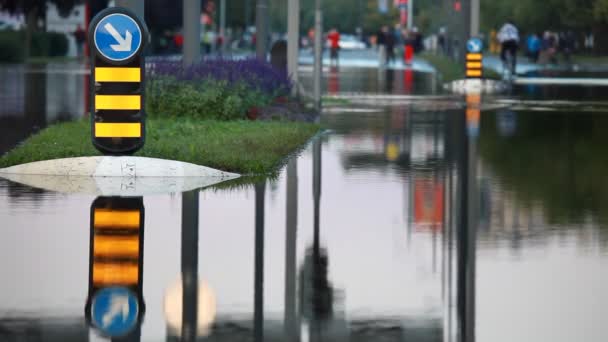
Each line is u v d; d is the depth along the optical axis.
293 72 73.00
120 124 38.41
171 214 30.47
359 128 60.72
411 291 21.70
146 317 19.34
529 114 72.88
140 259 24.47
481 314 19.80
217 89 59.44
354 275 23.22
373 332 18.48
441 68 145.25
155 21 181.50
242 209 31.78
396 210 32.16
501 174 40.94
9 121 62.94
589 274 23.14
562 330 18.64
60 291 21.27
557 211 32.06
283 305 20.42
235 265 24.03
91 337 17.97
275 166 42.12
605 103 86.06
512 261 24.59
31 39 191.38
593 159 46.28
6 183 36.16
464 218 30.77
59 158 39.47
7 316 19.36
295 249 26.00
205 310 19.95
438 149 49.78
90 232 27.55
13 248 25.44
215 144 45.38
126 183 36.50
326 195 34.94
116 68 38.06
